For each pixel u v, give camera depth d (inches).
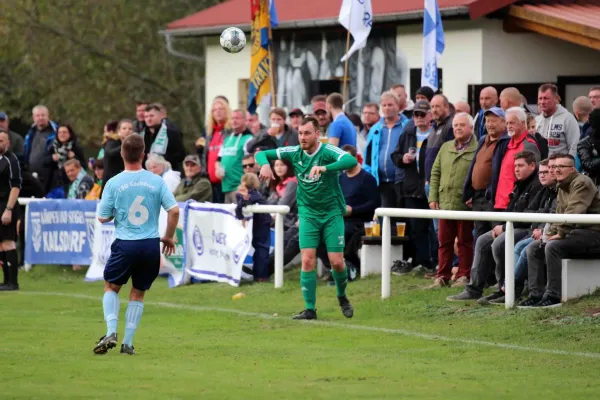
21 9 3061.0
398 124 1323.8
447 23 1744.6
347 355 880.3
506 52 1696.6
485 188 1151.6
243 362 845.2
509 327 977.5
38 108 1689.2
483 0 1641.2
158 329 1050.7
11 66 3080.7
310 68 2044.8
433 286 1186.0
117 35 3105.3
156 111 1514.5
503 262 1075.9
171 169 1504.7
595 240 1032.2
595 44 1551.4
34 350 905.5
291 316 1115.9
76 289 1438.2
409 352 894.4
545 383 746.2
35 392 711.1
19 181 1429.6
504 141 1128.8
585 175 1053.2
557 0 1717.5
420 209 1226.6
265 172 1077.1
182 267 1424.7
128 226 877.2
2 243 1432.1
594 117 1080.8
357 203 1311.5
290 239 1363.2
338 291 1093.8
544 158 1135.6
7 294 1380.4
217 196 1518.2
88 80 3095.5
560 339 924.6
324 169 1040.8
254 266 1359.5
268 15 1654.8
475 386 735.7
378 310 1117.1
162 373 789.9
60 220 1599.4
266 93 1652.3
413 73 1833.2
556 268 1033.5
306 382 753.6
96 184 1622.8
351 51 1515.7
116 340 876.0
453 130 1198.9
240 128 1491.1
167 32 2314.2
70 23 3090.6
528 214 1027.3
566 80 1702.8
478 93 1691.7
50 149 1678.2
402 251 1309.1
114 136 1528.1
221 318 1117.1
